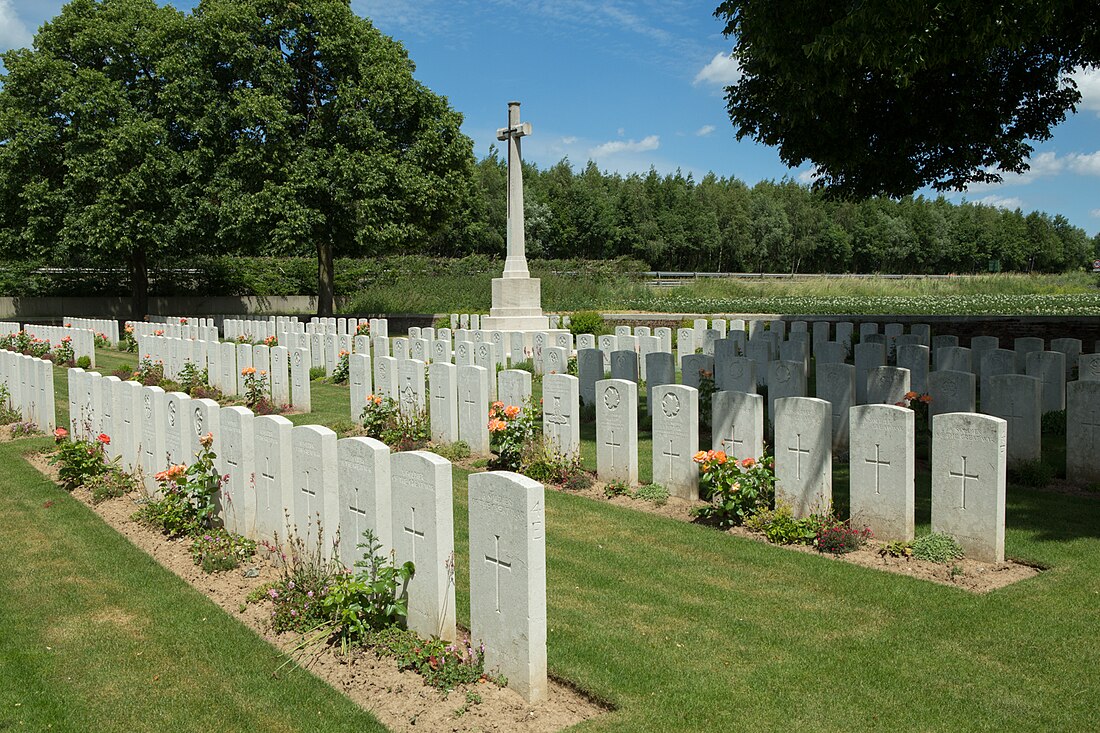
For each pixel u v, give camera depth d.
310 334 21.70
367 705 5.02
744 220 84.38
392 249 35.59
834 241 87.94
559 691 5.17
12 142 32.34
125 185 31.73
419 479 5.68
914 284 45.88
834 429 11.37
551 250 80.44
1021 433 9.68
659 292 42.75
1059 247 104.44
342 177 31.31
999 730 4.60
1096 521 7.99
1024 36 11.71
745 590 6.69
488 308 40.06
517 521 4.98
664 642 5.77
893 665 5.36
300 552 7.00
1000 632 5.75
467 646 5.62
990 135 16.83
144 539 8.32
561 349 15.97
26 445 12.56
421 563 5.73
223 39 30.91
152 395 9.25
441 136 34.53
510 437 10.64
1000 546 7.03
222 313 44.97
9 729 4.85
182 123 32.69
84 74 32.34
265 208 30.98
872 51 11.84
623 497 9.51
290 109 32.66
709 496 9.23
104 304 42.31
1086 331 20.62
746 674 5.29
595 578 7.00
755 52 14.21
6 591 7.02
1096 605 6.12
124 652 5.84
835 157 16.70
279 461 7.11
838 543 7.47
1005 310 30.19
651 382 13.72
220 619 6.34
